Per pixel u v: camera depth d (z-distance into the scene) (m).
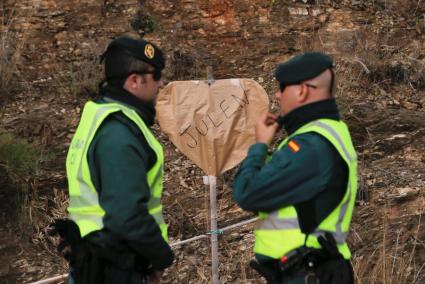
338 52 7.95
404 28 8.30
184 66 7.61
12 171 6.23
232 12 8.18
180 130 4.82
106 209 3.08
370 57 7.88
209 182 4.90
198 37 7.95
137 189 3.08
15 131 6.70
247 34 8.04
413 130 7.17
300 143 3.08
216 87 4.85
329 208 3.09
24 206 6.01
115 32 7.82
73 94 7.23
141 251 3.15
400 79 7.82
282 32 8.09
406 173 6.69
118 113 3.18
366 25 8.23
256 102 4.84
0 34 7.58
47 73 7.41
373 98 7.56
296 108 3.19
